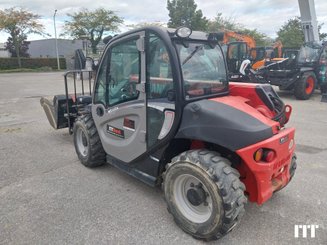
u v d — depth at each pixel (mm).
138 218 3102
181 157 2707
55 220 3070
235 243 2699
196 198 2734
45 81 19609
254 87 3240
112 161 3900
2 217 3131
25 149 5336
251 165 2535
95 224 2998
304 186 3736
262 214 3143
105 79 3672
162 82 2908
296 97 10836
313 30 12758
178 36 2803
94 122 4109
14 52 40188
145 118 3123
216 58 3285
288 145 2881
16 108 9430
